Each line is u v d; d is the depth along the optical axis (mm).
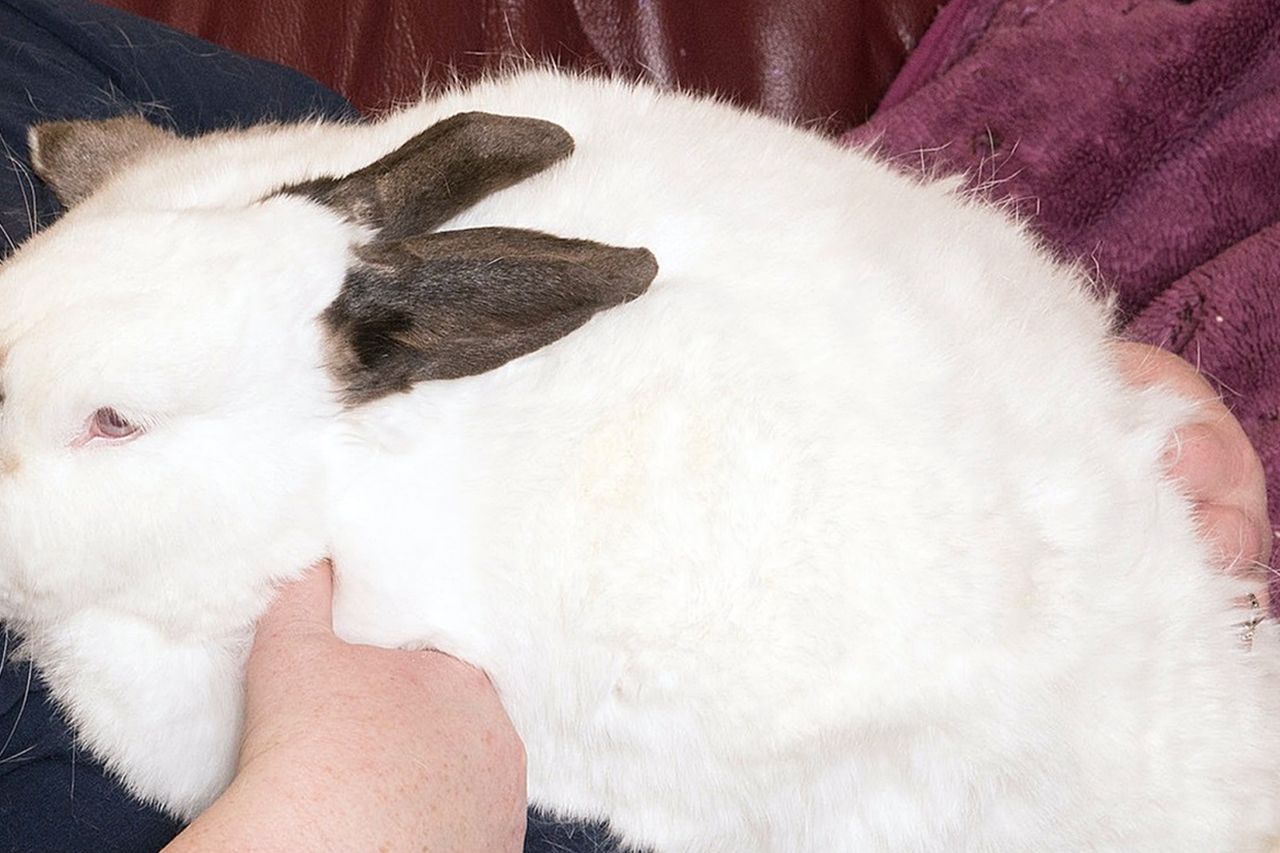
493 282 670
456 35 1048
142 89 885
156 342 662
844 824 731
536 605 698
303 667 648
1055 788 717
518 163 707
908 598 680
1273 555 920
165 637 723
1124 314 1030
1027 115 1024
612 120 754
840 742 703
